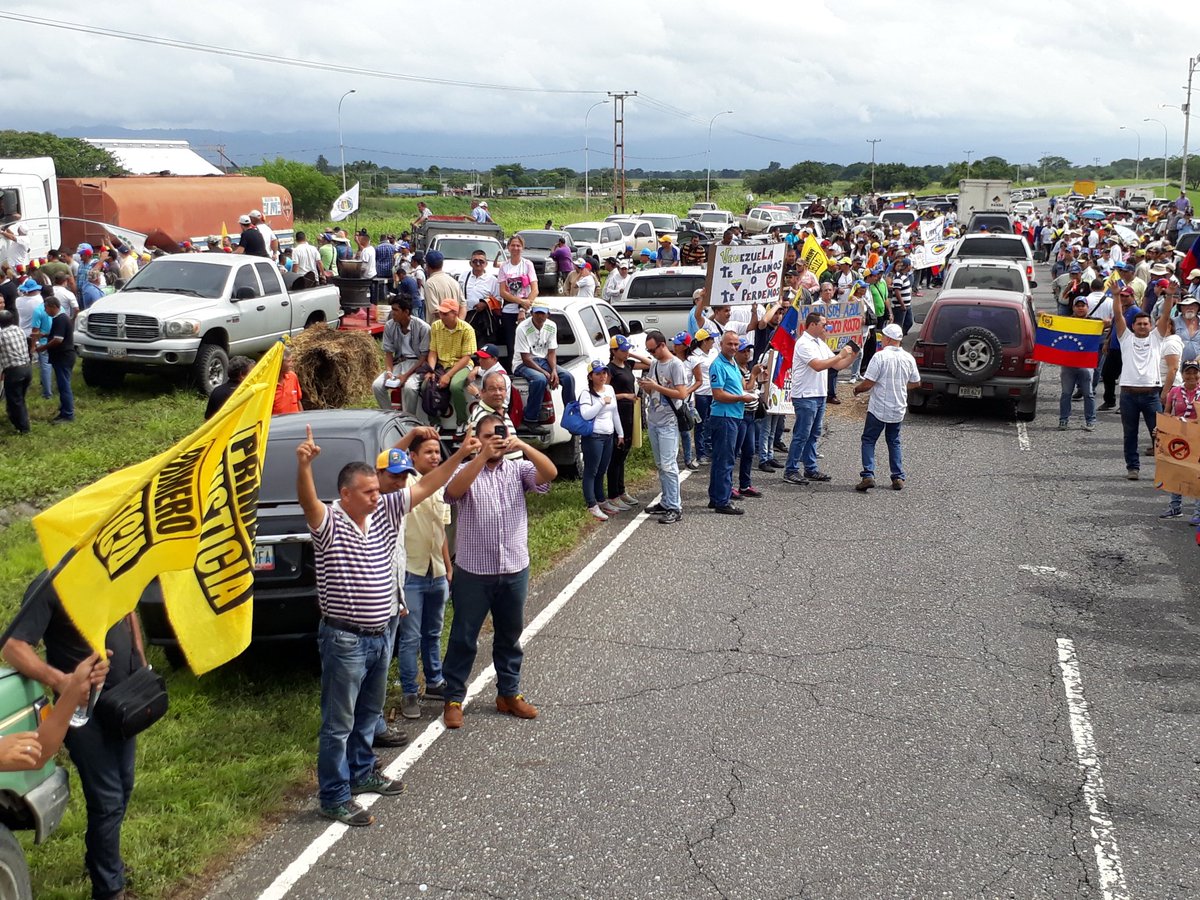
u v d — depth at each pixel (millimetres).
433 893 5184
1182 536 10891
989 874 5367
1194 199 101375
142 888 5188
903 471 13531
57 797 4660
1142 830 5773
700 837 5645
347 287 21906
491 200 89875
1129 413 12836
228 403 4531
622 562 10102
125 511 4359
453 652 6801
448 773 6320
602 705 7188
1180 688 7480
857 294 18734
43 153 62094
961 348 16062
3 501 11844
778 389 13055
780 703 7211
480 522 6621
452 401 11734
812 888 5234
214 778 6180
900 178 163750
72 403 15070
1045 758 6516
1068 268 28703
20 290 15828
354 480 5625
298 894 5188
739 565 10008
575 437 12641
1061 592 9320
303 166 82188
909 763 6438
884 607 8953
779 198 132125
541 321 12188
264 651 7926
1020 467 13703
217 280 17531
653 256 29281
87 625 4273
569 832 5695
